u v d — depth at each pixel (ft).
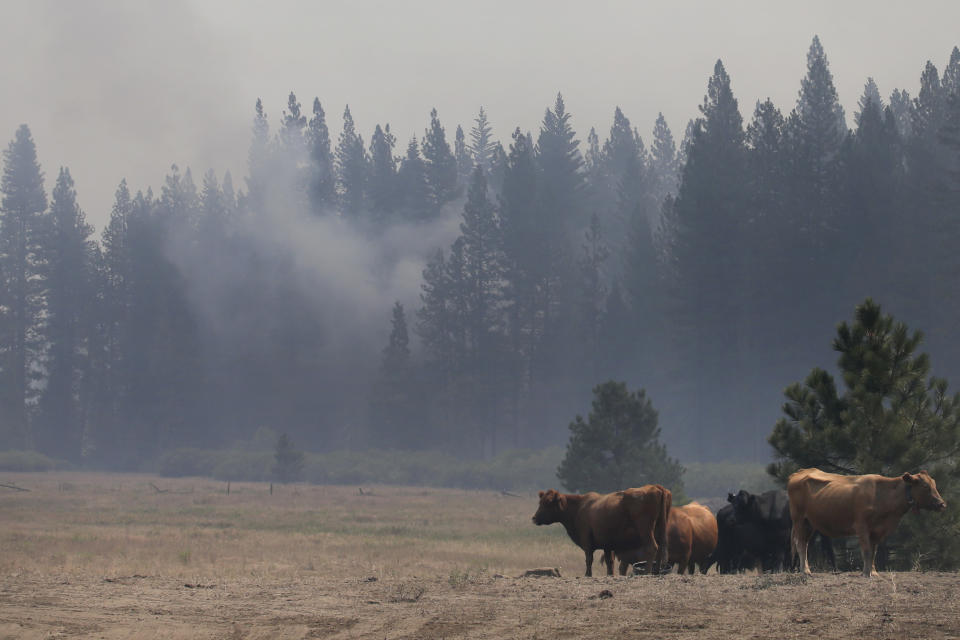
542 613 54.54
